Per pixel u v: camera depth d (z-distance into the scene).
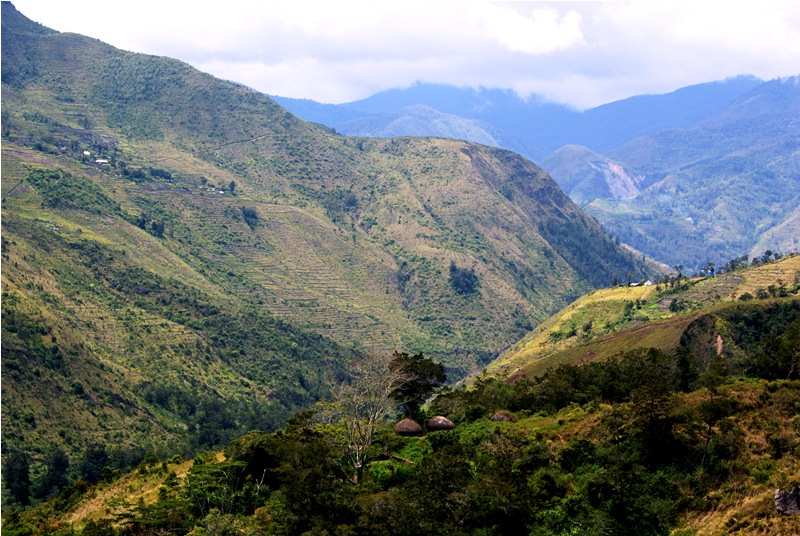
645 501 59.50
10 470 114.62
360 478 66.50
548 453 67.88
